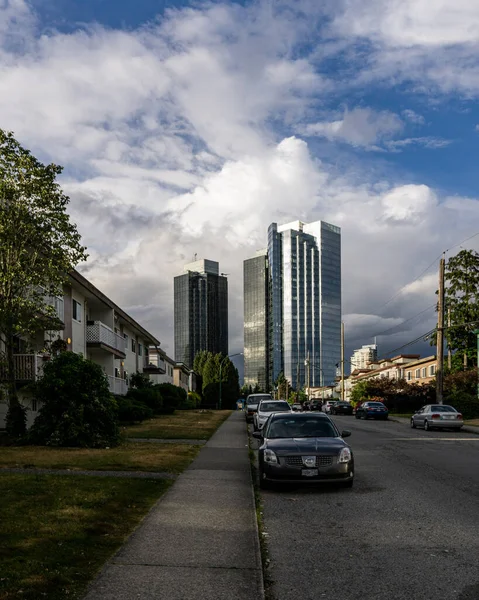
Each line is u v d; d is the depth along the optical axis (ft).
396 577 19.42
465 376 151.43
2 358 66.74
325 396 424.87
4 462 46.70
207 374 319.47
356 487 38.19
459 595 17.67
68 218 66.28
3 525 24.70
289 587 18.45
